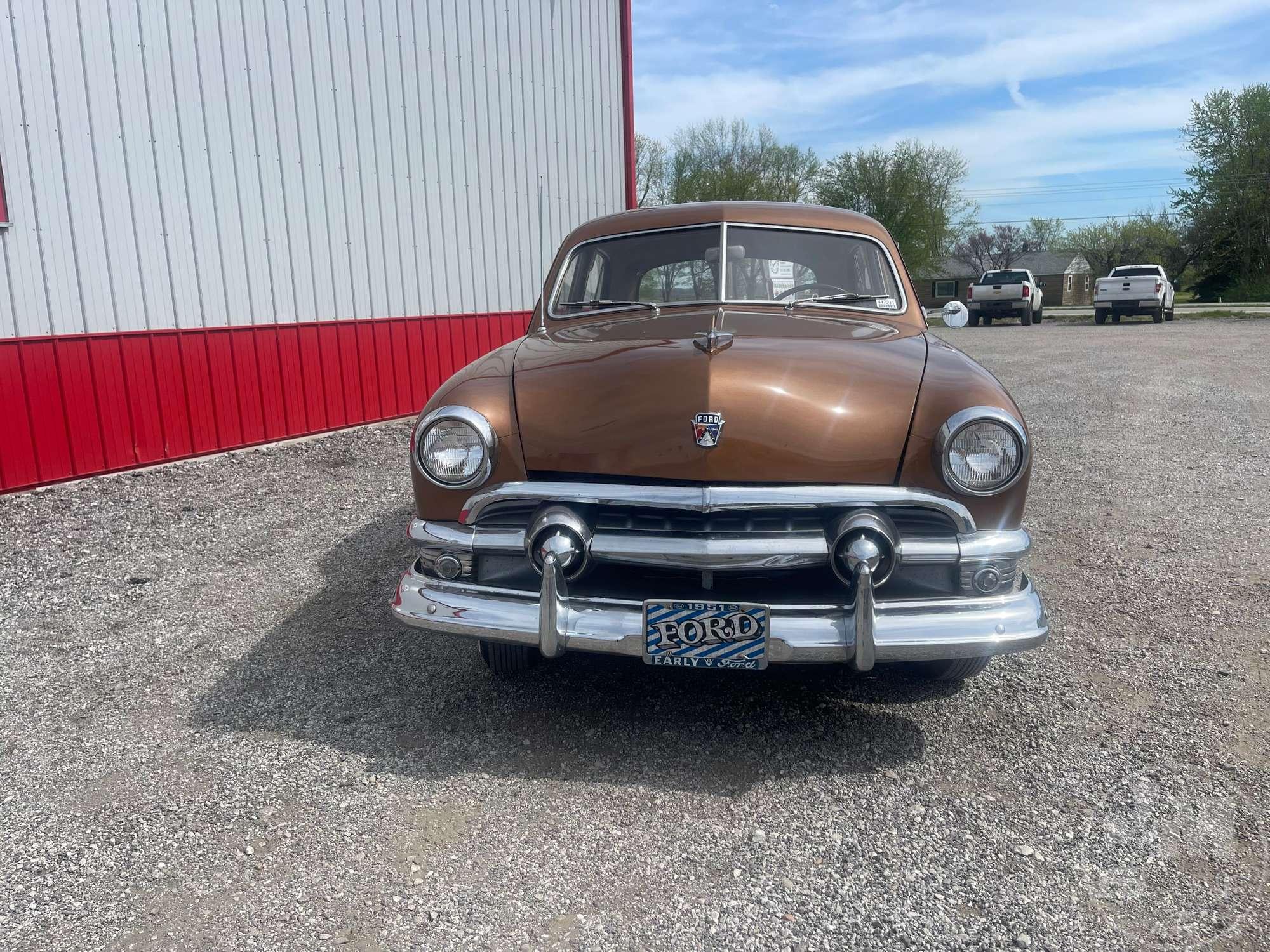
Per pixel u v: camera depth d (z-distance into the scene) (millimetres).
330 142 8727
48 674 3547
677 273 3775
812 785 2625
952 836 2367
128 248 7141
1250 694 3145
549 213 11477
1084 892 2139
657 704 3154
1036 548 4812
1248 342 18344
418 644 3746
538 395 2828
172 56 7355
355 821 2479
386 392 9484
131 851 2365
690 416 2613
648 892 2168
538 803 2549
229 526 5645
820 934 2016
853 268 3855
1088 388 11273
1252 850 2283
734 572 2664
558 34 11391
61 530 5621
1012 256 73312
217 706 3221
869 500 2539
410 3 9430
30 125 6484
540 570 2645
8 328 6465
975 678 3316
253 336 8125
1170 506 5605
